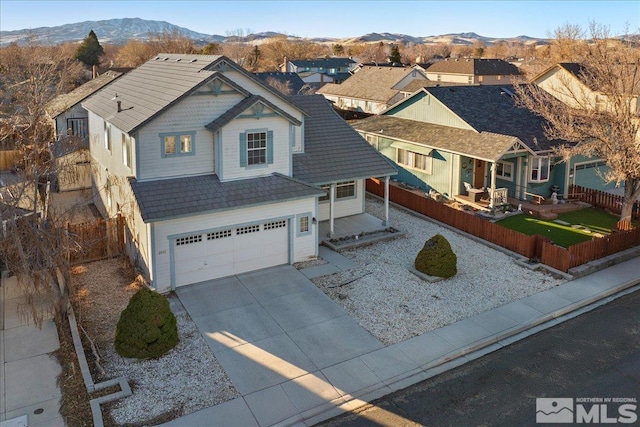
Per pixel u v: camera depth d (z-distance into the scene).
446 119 30.06
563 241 22.53
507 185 28.69
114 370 12.99
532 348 14.42
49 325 15.11
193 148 18.31
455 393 12.39
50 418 11.21
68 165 23.61
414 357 13.78
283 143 19.58
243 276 18.58
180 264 17.50
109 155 21.78
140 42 114.44
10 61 57.03
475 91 31.77
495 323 15.57
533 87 29.03
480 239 22.45
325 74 91.88
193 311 16.05
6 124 33.38
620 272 19.39
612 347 14.42
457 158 27.39
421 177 30.03
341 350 14.06
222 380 12.70
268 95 20.91
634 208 25.23
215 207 17.38
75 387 12.24
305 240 19.86
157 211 16.62
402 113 34.03
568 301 17.03
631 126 21.34
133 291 17.30
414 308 16.44
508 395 12.31
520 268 19.70
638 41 22.53
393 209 27.03
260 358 13.65
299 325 15.32
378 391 12.44
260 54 123.62
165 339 13.62
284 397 12.12
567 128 22.73
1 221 14.45
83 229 19.52
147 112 18.03
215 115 18.45
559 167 28.31
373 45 175.88
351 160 23.06
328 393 12.30
